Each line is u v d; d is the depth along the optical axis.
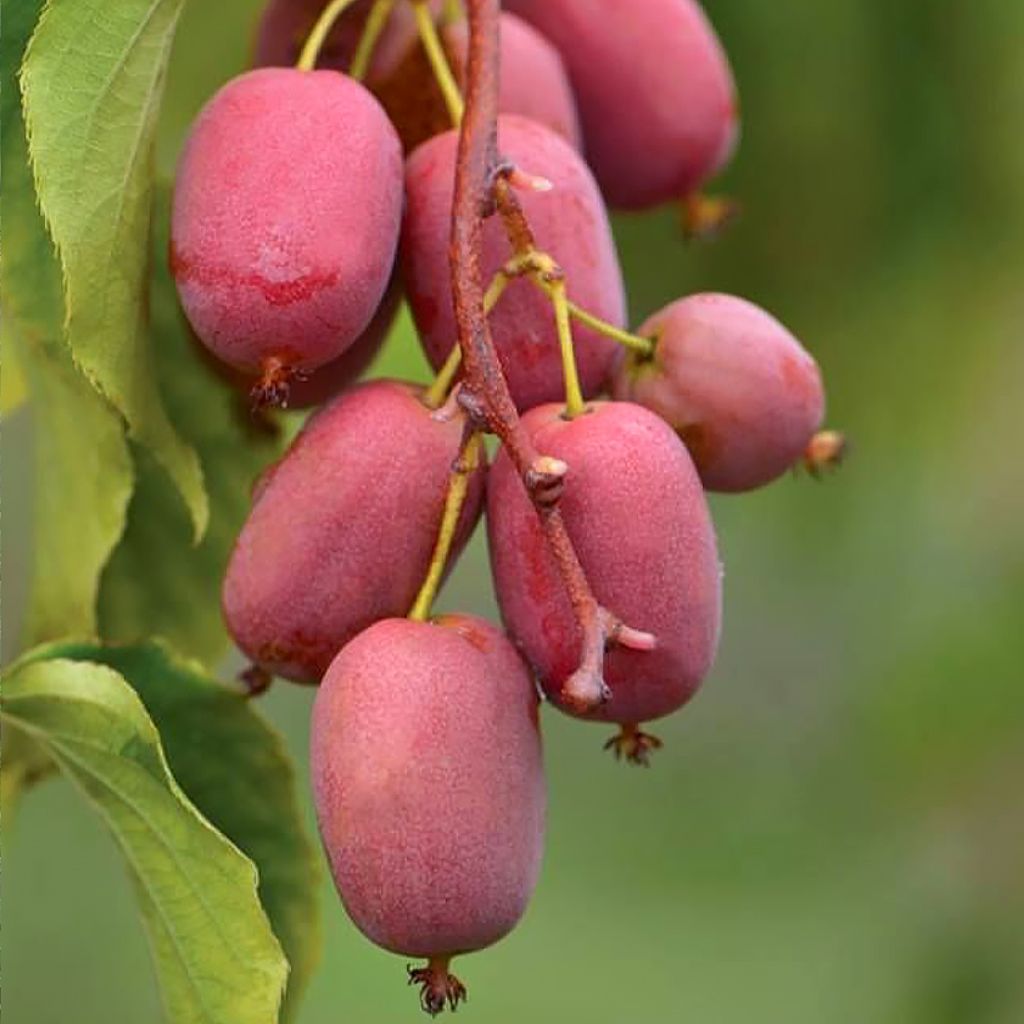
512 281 0.45
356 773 0.43
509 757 0.43
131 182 0.45
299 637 0.45
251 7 0.56
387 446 0.45
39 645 0.49
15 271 0.46
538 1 0.50
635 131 0.50
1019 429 0.73
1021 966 0.80
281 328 0.44
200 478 0.46
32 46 0.44
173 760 0.48
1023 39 0.65
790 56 0.64
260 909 0.45
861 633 0.81
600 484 0.44
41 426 0.49
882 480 0.72
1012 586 0.78
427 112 0.48
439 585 0.44
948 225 0.66
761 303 0.66
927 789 0.81
